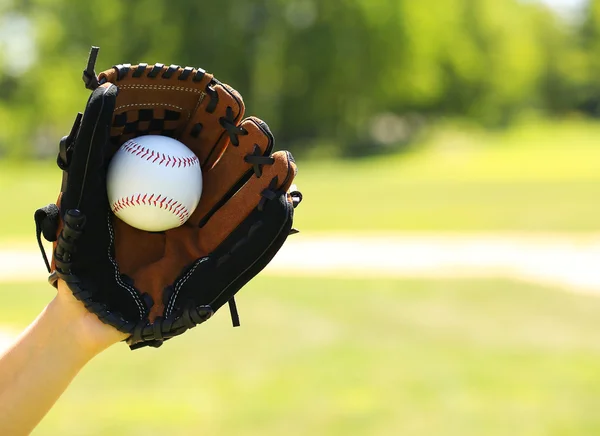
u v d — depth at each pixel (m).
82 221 1.51
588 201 17.06
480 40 52.94
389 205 17.38
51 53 39.72
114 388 5.35
